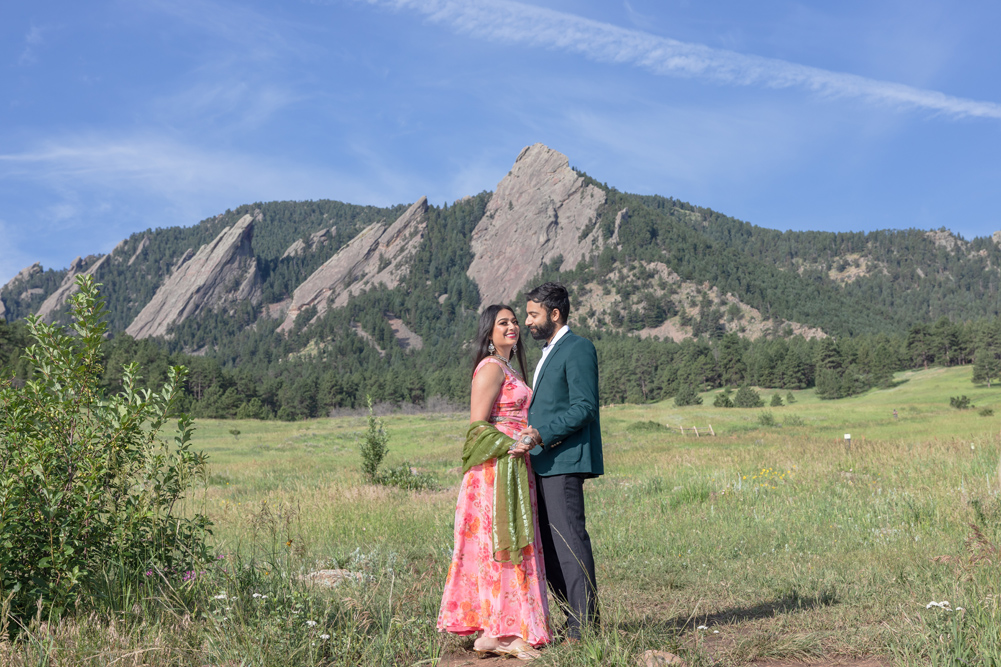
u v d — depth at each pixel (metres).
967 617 2.82
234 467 28.53
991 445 12.61
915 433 35.94
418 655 2.88
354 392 144.88
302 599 3.12
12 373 3.69
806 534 6.23
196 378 125.38
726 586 4.45
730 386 137.12
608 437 41.50
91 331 3.80
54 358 3.69
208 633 2.81
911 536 5.61
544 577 2.99
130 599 3.23
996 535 4.80
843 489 8.98
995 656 2.41
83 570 3.33
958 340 127.81
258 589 3.39
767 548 5.78
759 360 136.62
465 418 74.94
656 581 4.77
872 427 46.16
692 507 8.30
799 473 11.12
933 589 3.65
